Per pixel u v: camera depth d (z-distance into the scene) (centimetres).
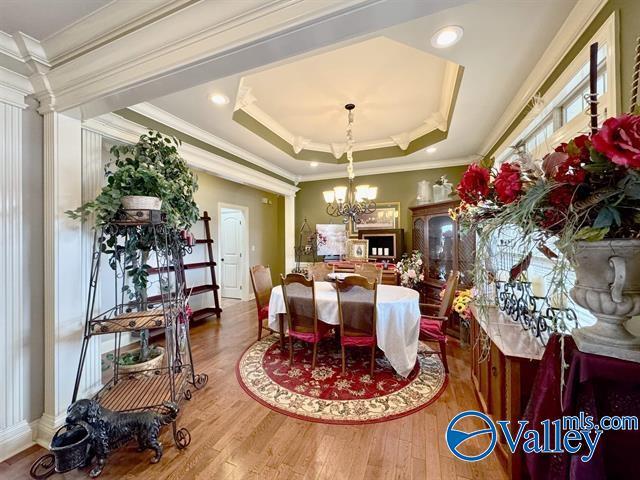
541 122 228
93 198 213
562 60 177
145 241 221
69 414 153
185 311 240
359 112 346
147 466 159
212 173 380
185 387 223
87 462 155
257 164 451
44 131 188
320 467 158
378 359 297
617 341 89
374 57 241
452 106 284
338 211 380
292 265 573
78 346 195
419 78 273
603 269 89
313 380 254
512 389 141
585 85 174
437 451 170
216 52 133
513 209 96
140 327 186
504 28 168
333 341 348
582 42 155
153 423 164
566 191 87
